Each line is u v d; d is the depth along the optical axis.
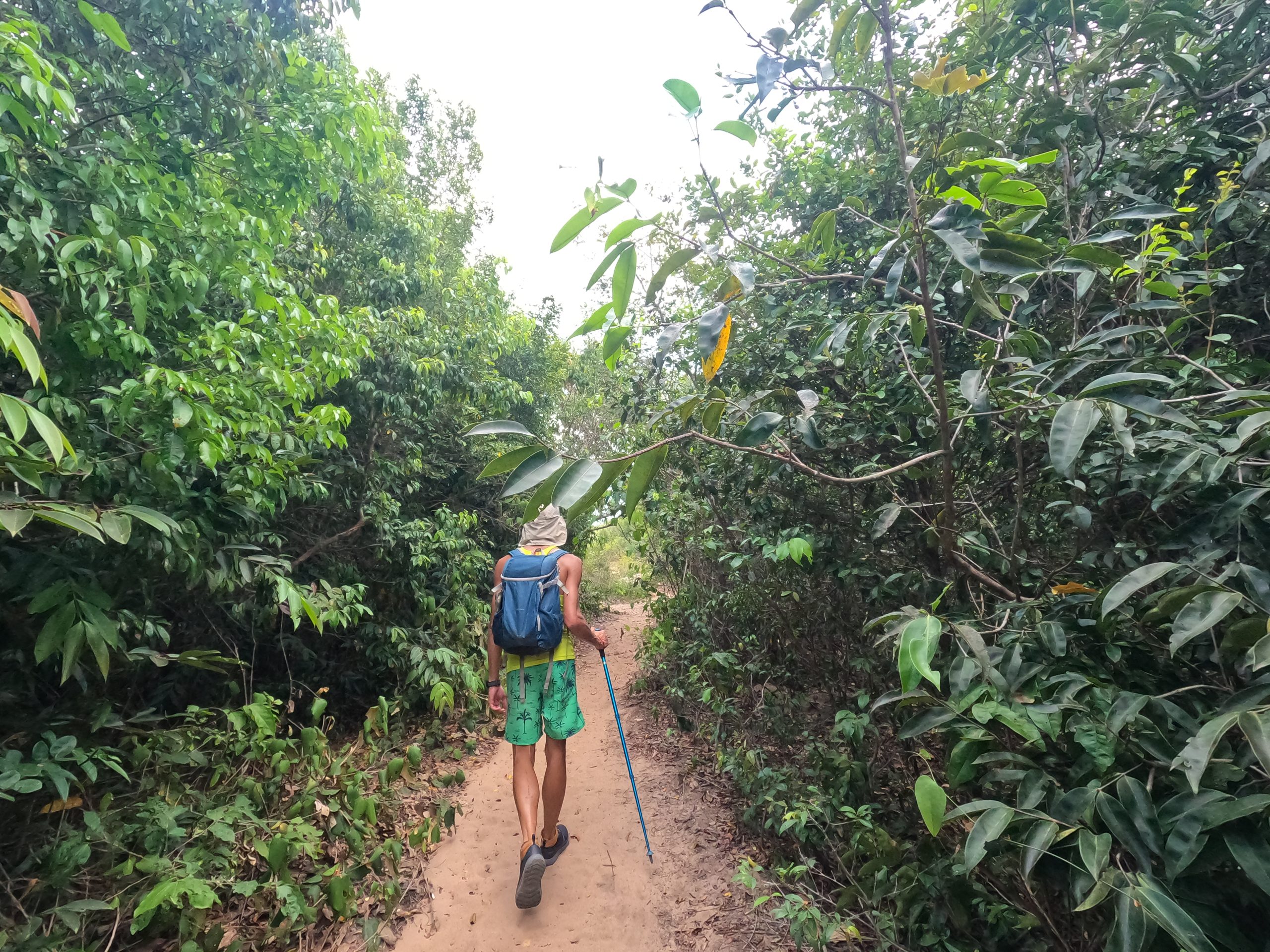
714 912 2.22
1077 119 2.09
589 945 2.10
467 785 3.32
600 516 4.10
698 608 4.08
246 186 3.26
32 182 1.93
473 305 7.23
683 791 3.14
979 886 1.61
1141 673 1.39
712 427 1.58
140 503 2.08
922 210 1.39
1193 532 1.29
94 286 1.99
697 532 3.91
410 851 2.63
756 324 3.06
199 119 2.90
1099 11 2.11
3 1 2.08
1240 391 1.09
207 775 2.59
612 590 9.61
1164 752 1.12
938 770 2.22
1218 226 2.09
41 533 1.99
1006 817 1.13
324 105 3.37
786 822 2.14
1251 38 2.16
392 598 4.50
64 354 2.02
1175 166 2.17
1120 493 1.66
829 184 3.45
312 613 2.64
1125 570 1.60
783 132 3.68
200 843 2.14
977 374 1.43
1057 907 1.58
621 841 2.72
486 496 6.76
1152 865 1.11
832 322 2.61
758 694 3.23
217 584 2.37
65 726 2.24
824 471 2.69
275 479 2.68
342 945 2.07
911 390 2.31
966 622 1.60
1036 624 1.46
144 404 2.08
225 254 2.53
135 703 2.88
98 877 2.00
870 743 2.50
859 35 1.53
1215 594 1.06
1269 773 0.85
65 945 1.73
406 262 6.32
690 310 3.91
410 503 5.57
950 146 1.42
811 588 2.95
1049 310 2.06
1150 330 1.62
